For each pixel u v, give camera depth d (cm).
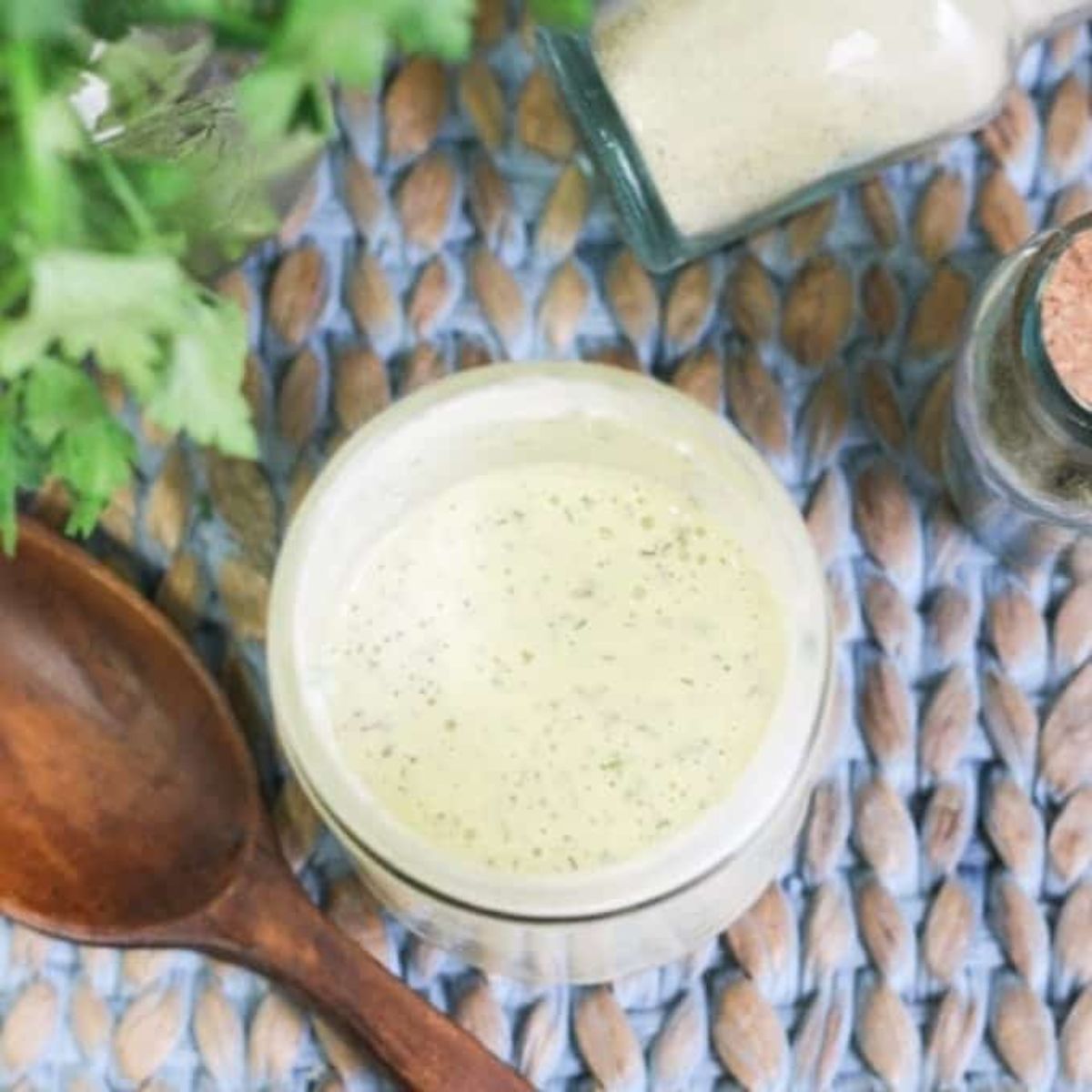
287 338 60
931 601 60
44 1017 59
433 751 56
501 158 60
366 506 56
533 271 60
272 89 45
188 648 58
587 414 56
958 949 59
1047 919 59
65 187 45
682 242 60
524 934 54
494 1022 59
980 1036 58
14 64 44
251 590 60
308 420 60
